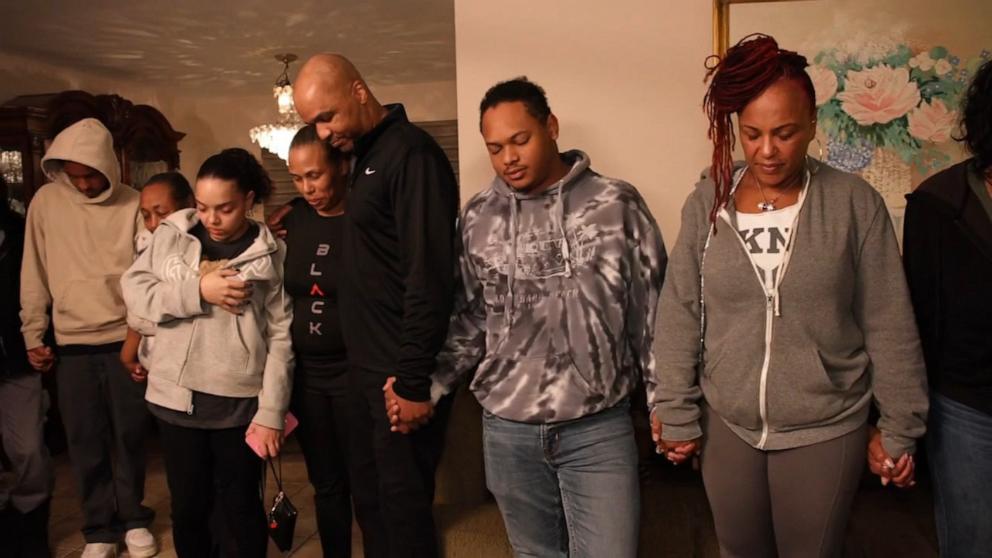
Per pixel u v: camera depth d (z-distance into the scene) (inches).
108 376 96.1
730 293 50.4
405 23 145.8
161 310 72.5
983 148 49.5
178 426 73.1
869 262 48.9
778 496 51.2
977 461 51.1
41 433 95.4
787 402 48.9
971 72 73.9
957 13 73.7
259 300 74.9
